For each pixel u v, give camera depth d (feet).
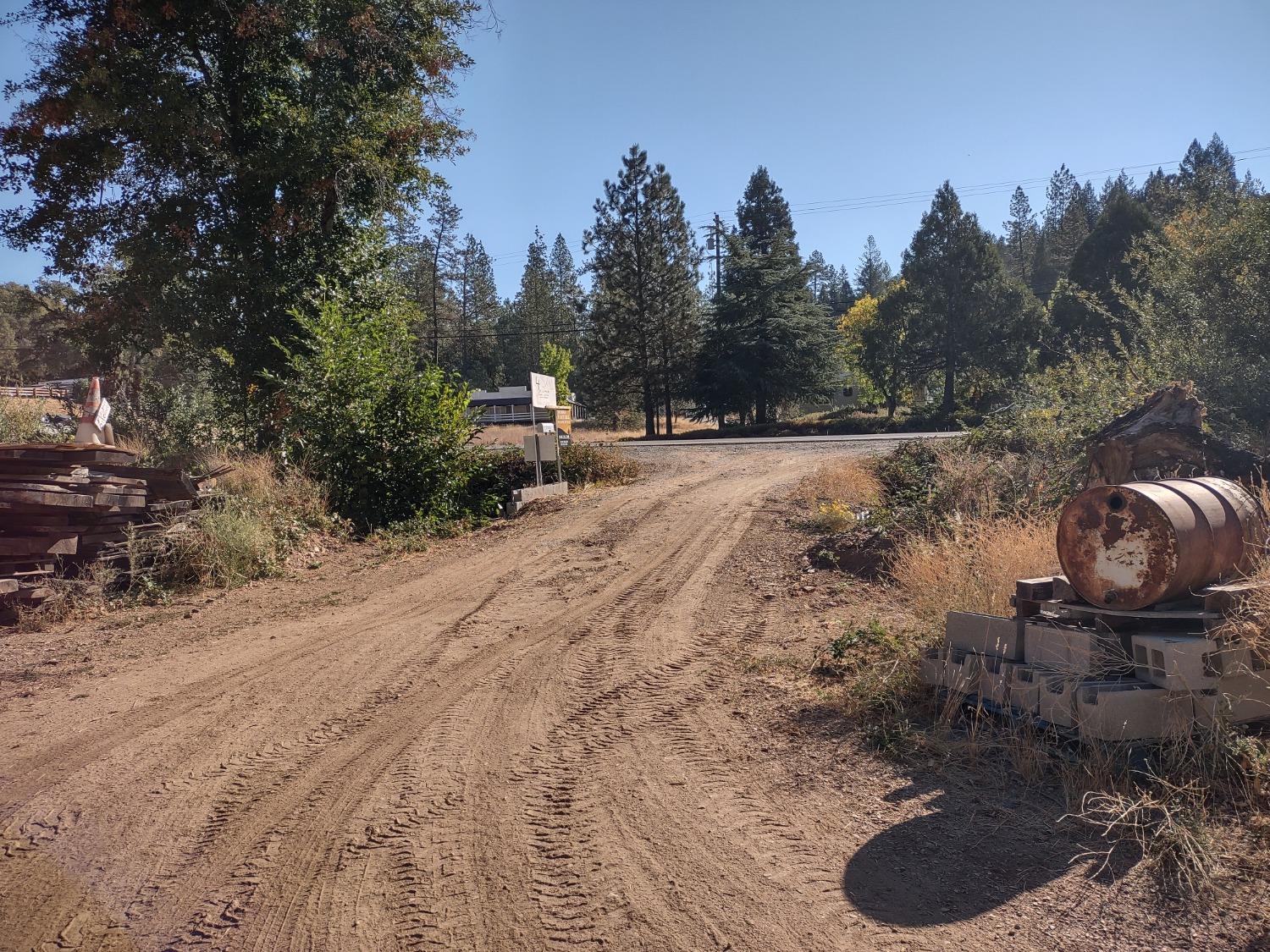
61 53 60.18
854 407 228.63
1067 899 10.50
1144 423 25.31
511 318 296.71
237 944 10.58
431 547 43.01
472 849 12.70
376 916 11.04
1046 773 13.75
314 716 19.26
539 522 46.29
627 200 173.17
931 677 16.90
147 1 61.05
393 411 49.98
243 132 67.82
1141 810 11.94
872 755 15.14
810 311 177.27
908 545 27.63
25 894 12.11
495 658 23.27
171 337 67.15
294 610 30.68
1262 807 11.87
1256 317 38.14
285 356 66.49
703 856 12.13
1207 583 14.58
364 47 67.05
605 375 182.60
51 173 62.69
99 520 34.01
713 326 175.52
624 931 10.43
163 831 13.87
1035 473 32.65
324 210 67.72
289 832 13.60
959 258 160.35
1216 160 222.48
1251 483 20.68
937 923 10.21
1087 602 15.39
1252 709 13.69
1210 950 9.35
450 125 71.26
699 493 50.42
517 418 190.19
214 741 17.89
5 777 16.48
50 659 25.31
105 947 10.71
